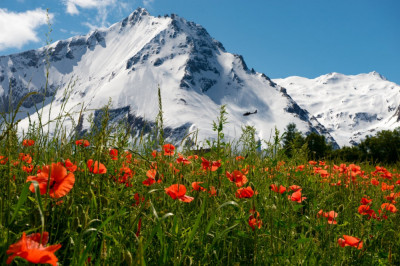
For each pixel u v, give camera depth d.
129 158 3.71
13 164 3.00
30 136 3.42
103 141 2.72
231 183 3.82
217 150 3.43
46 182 1.94
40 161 3.06
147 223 2.62
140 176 3.52
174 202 2.98
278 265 2.62
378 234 3.43
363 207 3.68
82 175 3.01
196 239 2.66
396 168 8.77
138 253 1.66
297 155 4.69
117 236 2.27
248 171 4.07
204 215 2.78
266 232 2.88
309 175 5.57
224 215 3.29
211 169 3.29
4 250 1.63
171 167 3.49
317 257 2.92
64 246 2.39
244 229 3.04
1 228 1.80
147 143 3.77
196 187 2.98
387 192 5.16
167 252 2.23
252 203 3.13
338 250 3.03
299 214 4.22
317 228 3.15
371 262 3.04
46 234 1.55
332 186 5.21
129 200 3.03
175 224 2.35
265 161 3.96
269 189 3.73
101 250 1.93
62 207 2.46
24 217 2.30
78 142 3.51
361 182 5.72
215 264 2.58
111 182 3.38
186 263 2.22
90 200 2.42
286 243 2.84
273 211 2.85
